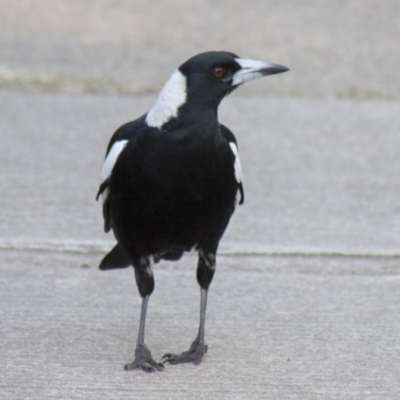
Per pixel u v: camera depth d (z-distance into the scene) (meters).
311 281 10.69
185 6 26.59
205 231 8.26
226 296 10.23
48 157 15.20
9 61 21.09
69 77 20.27
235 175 8.20
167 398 7.77
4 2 25.80
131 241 8.40
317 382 8.14
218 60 8.01
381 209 13.19
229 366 8.47
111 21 24.84
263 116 17.94
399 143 16.44
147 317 9.62
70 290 10.30
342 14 25.91
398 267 11.15
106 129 16.84
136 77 20.42
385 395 7.92
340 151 15.91
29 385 7.97
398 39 23.83
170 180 7.91
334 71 21.27
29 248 11.48
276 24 24.88
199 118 7.89
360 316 9.69
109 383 8.08
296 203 13.38
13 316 9.51
